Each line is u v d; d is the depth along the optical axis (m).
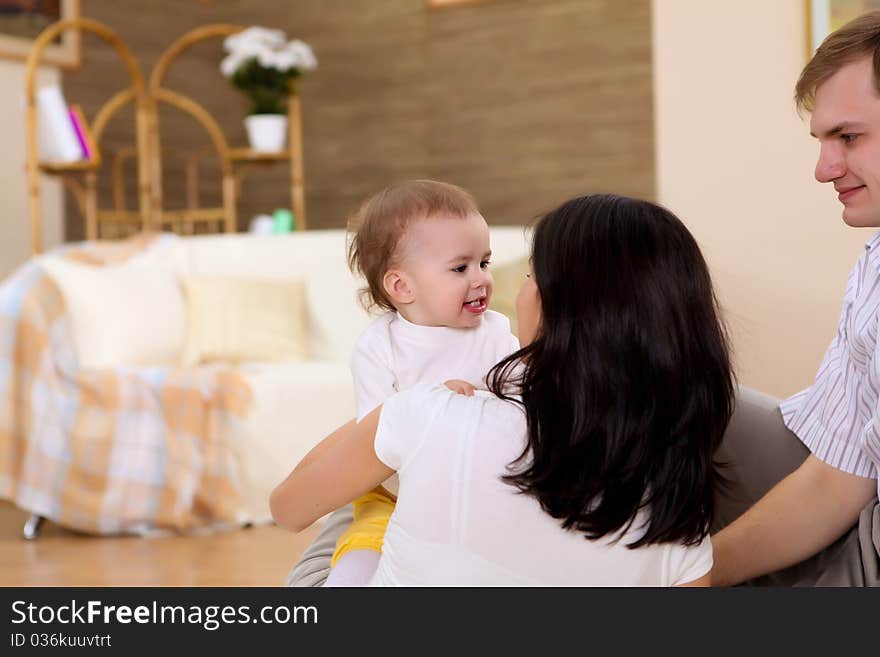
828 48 1.34
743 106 4.89
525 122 7.19
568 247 1.20
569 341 1.18
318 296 5.03
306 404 4.26
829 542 1.54
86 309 4.43
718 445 1.24
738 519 1.56
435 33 7.50
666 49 5.04
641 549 1.22
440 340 1.60
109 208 7.11
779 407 1.72
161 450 4.10
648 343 1.17
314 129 8.00
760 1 4.86
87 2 6.97
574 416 1.17
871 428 1.38
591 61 6.93
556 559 1.21
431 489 1.21
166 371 4.19
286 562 3.51
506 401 1.23
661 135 5.08
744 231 4.89
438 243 1.56
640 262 1.19
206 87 7.95
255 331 4.76
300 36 7.98
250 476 4.14
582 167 7.00
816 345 4.75
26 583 3.21
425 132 7.58
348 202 7.91
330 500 1.34
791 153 4.81
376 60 7.74
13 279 4.36
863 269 1.51
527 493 1.18
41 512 4.02
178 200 7.69
